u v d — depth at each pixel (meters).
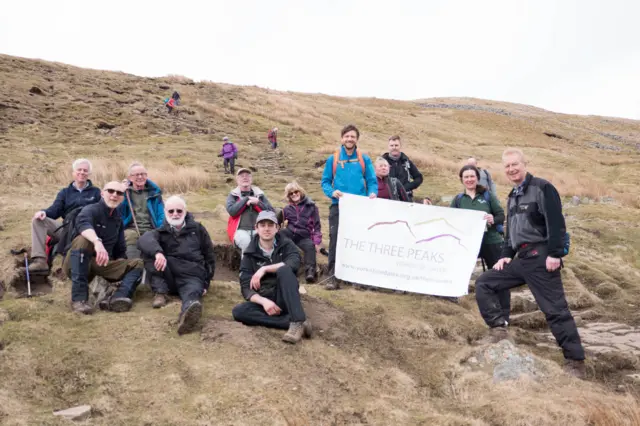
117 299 4.96
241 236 7.02
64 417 3.23
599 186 21.11
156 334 4.45
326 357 4.39
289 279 4.72
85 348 4.09
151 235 5.23
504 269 5.05
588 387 4.32
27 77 28.69
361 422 3.57
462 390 4.26
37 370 3.80
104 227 5.30
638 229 12.76
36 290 5.75
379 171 7.02
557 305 4.69
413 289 6.55
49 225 6.05
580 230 12.27
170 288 5.39
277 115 35.19
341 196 6.71
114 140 21.88
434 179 18.69
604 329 6.30
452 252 6.51
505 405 3.84
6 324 4.44
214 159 19.91
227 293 5.77
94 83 31.91
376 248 6.68
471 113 61.62
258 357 4.17
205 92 38.56
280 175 18.36
